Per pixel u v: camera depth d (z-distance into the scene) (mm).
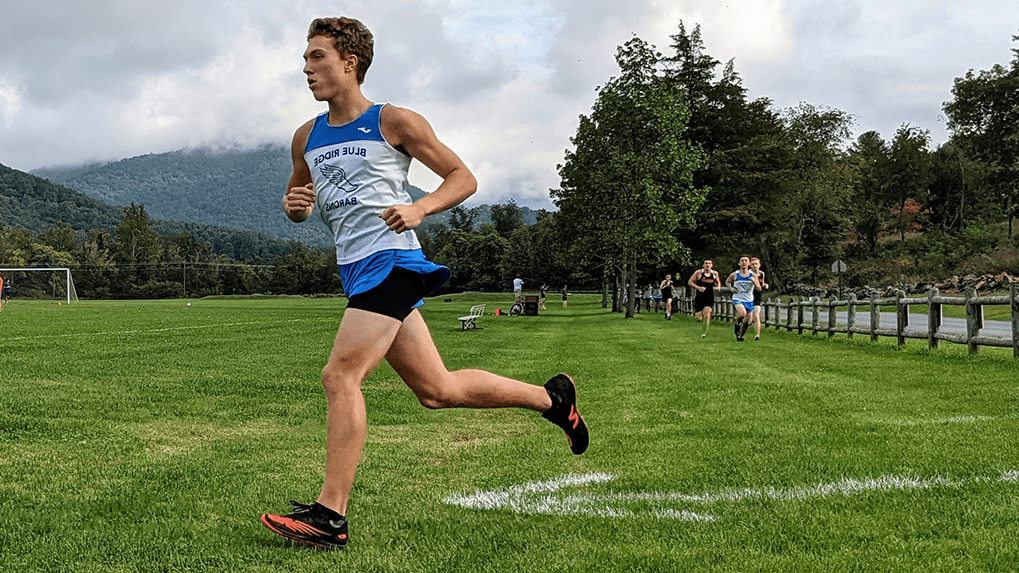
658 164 35844
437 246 124250
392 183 3385
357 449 3275
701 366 11797
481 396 3609
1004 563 2875
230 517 3732
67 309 44656
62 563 3062
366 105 3504
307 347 16016
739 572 2836
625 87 36844
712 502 3910
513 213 125875
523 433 6277
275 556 3131
